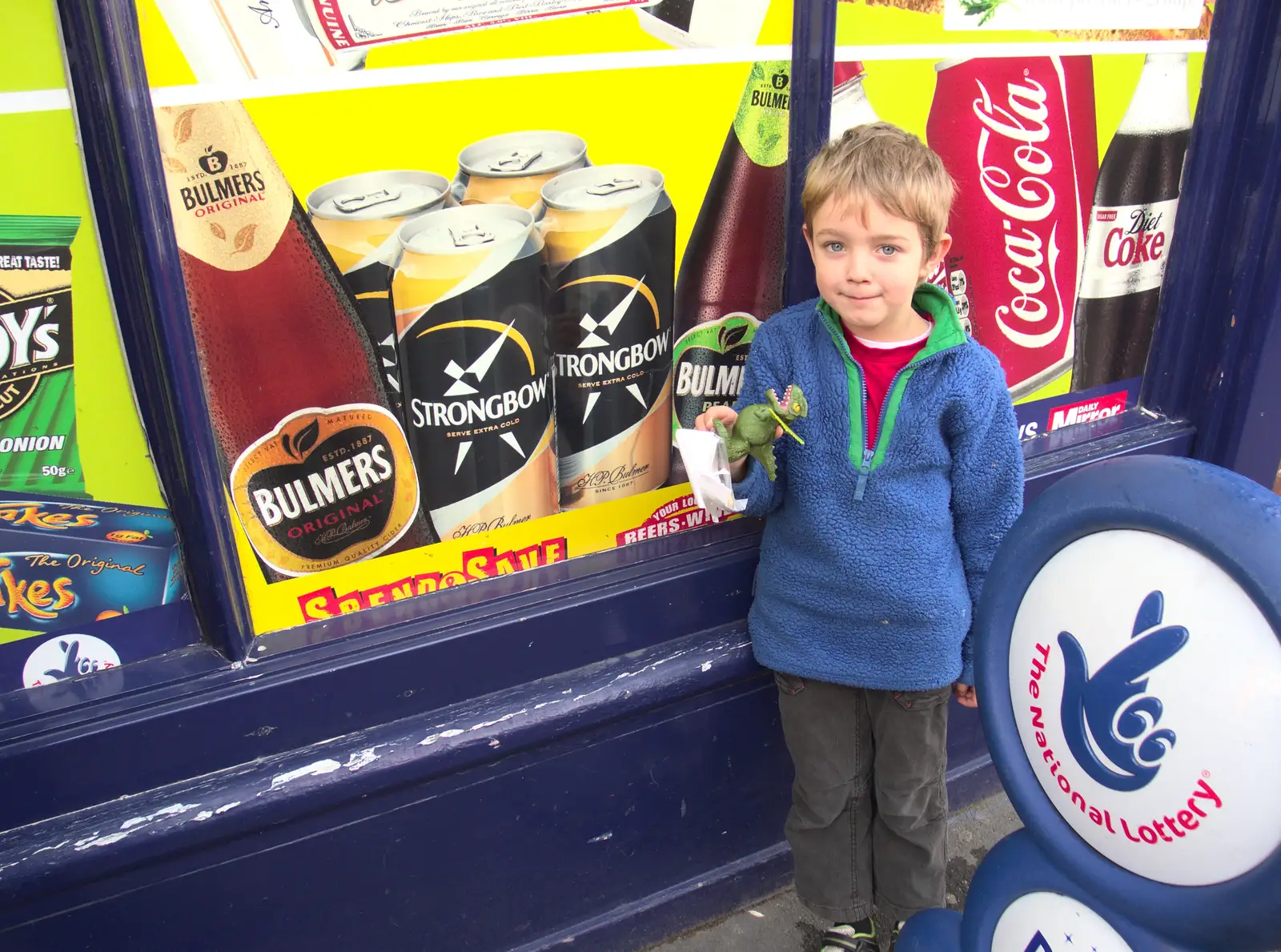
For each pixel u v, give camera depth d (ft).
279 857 4.28
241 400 3.71
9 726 3.67
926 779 4.66
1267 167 5.65
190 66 3.24
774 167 4.45
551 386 4.35
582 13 3.76
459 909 4.91
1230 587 2.43
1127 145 5.47
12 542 3.57
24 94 3.10
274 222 3.53
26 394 3.42
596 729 4.82
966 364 3.97
